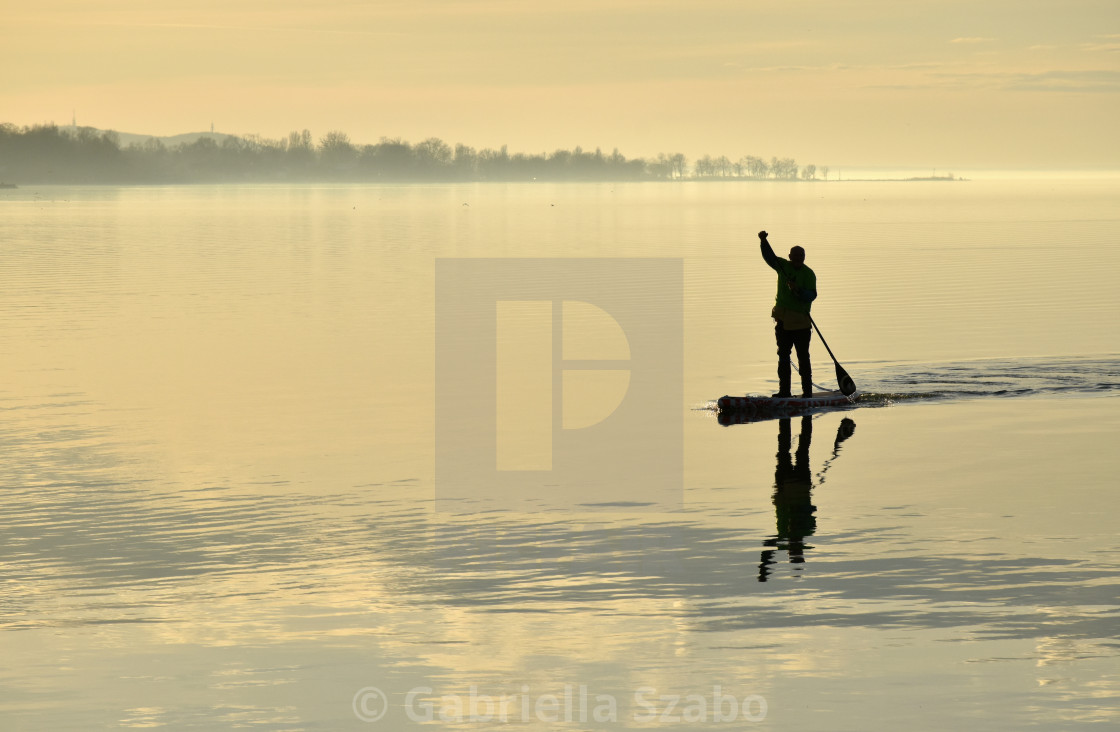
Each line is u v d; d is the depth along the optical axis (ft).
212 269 501.97
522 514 123.75
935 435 163.94
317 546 112.78
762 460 149.79
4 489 138.62
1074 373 217.36
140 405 197.36
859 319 313.32
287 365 240.94
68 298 379.76
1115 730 68.69
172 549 112.57
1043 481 134.62
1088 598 92.58
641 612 91.81
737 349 260.21
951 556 104.99
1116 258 534.78
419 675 79.77
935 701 73.41
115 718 73.51
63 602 96.89
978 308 336.08
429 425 178.19
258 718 73.26
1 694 77.56
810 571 101.35
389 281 438.40
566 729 70.90
